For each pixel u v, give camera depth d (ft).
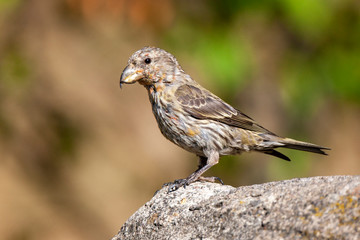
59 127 50.42
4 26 46.75
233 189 23.77
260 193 21.63
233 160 46.14
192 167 56.85
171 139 33.37
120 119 58.34
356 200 19.56
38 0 46.83
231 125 32.96
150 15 40.50
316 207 19.97
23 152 50.83
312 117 45.19
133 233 24.56
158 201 24.81
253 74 42.29
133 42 50.16
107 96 57.21
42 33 47.73
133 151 58.90
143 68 32.32
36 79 48.57
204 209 22.58
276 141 33.45
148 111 59.88
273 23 41.73
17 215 56.65
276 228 20.18
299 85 42.68
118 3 40.42
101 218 57.72
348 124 54.24
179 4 41.14
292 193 20.95
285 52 42.78
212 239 21.48
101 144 57.06
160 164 59.26
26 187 57.77
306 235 19.48
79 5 41.11
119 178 58.08
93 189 58.03
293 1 39.83
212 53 40.63
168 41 41.09
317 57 42.50
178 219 23.31
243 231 20.77
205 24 41.19
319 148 33.27
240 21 41.42
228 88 41.29
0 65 46.80
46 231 56.29
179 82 32.96
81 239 56.95
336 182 20.79
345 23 41.55
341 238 18.86
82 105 54.29
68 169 55.88
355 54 41.96
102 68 56.13
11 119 48.73
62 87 52.54
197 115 32.35
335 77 42.24
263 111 44.60
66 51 52.24
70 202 57.31
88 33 51.65
